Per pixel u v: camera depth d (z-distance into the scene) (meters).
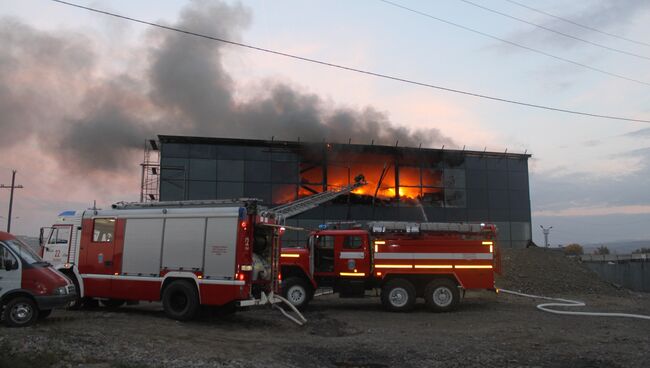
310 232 16.52
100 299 14.71
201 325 11.83
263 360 8.43
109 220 13.38
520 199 33.47
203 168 28.89
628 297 22.31
